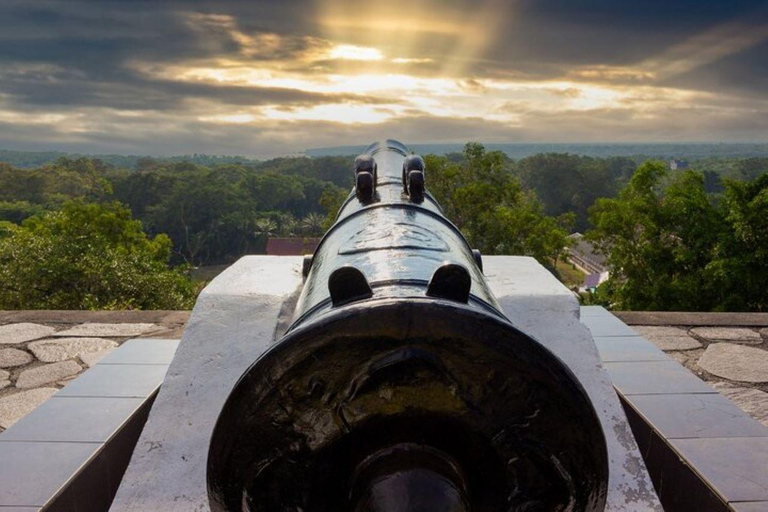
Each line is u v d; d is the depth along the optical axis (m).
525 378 1.38
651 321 4.93
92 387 3.09
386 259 1.98
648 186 16.02
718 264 13.88
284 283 3.34
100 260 9.80
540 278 3.52
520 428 1.44
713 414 2.84
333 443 1.48
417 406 1.42
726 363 4.11
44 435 2.65
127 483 2.41
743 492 2.29
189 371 2.81
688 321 4.91
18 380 3.88
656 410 2.87
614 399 2.74
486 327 1.35
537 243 21.59
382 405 1.42
